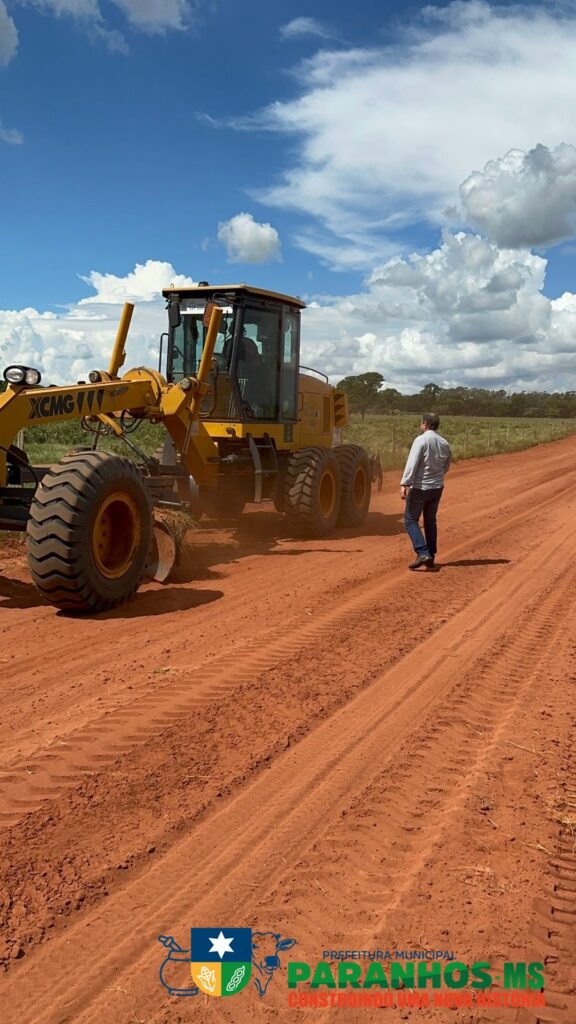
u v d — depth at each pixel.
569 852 3.21
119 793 3.59
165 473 9.23
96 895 2.87
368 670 5.37
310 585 8.01
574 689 5.12
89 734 4.22
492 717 4.64
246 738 4.22
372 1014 2.36
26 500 6.89
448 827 3.36
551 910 2.84
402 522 13.30
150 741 4.14
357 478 12.70
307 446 11.98
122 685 4.99
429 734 4.36
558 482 20.94
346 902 2.86
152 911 2.79
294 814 3.46
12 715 4.49
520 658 5.76
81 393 7.50
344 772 3.87
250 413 10.60
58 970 2.50
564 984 2.50
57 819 3.36
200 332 10.60
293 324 11.36
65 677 5.14
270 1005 2.38
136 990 2.42
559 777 3.86
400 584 8.13
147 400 8.49
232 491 11.04
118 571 6.91
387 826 3.39
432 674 5.34
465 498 16.83
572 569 9.11
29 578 7.90
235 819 3.41
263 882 2.97
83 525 6.39
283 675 5.23
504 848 3.22
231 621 6.58
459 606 7.23
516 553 10.10
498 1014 2.37
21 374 6.80
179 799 3.56
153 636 6.11
